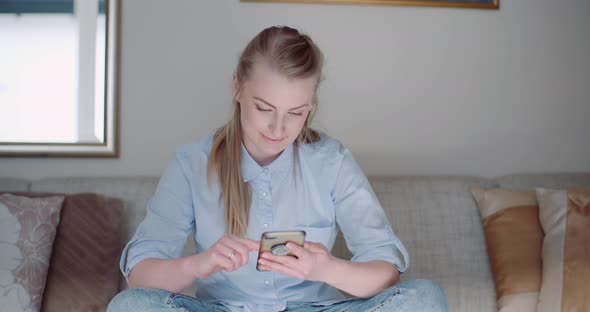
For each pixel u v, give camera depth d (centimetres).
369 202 145
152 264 127
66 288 175
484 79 237
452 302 190
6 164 222
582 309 167
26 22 223
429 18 235
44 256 175
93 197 191
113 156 223
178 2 226
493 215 195
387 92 233
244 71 128
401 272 138
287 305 142
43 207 180
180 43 226
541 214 190
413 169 234
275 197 144
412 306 116
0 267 169
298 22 229
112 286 180
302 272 118
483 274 194
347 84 231
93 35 224
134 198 197
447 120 236
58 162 224
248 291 142
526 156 239
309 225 146
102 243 183
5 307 167
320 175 147
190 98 227
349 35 231
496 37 238
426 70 235
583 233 177
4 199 179
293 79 121
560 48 240
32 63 223
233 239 118
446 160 235
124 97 225
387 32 233
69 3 224
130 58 225
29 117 222
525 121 239
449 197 204
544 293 174
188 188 145
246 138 142
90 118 223
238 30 228
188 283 124
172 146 226
